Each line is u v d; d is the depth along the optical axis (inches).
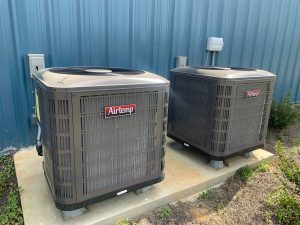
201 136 101.2
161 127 76.2
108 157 68.6
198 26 142.9
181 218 77.7
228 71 96.7
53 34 103.3
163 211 79.2
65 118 59.4
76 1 104.2
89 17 108.3
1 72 97.7
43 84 61.9
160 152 78.3
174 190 84.7
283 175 93.6
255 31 172.9
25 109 106.3
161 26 129.2
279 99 211.5
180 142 112.6
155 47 130.3
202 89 97.7
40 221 67.9
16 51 98.3
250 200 88.5
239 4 156.6
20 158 101.5
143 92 69.5
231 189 94.1
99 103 63.2
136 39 123.0
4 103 101.1
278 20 184.4
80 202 66.9
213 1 144.1
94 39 111.9
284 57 201.6
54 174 64.4
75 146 62.4
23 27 97.7
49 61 105.3
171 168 99.3
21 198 76.8
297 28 201.6
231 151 99.1
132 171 74.2
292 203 81.2
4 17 93.8
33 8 97.4
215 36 152.3
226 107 92.2
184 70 106.2
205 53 151.4
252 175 103.0
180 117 110.1
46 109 63.1
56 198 65.9
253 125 104.4
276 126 161.9
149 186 83.6
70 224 67.3
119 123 68.1
